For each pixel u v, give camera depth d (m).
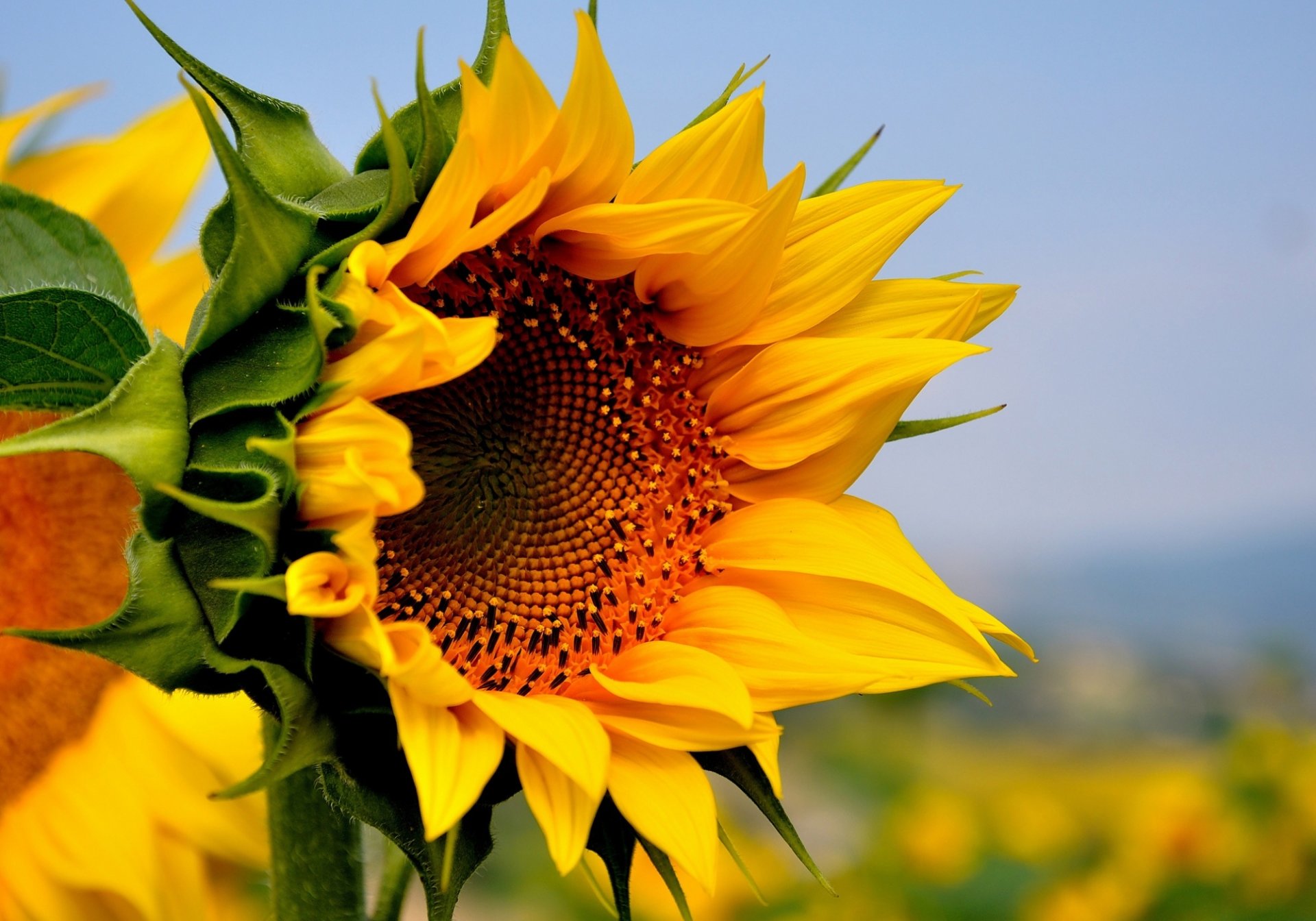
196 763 0.62
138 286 0.62
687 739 0.50
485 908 1.02
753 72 0.52
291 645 0.48
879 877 1.03
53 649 0.62
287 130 0.50
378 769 0.48
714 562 0.54
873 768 1.21
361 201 0.49
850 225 0.54
